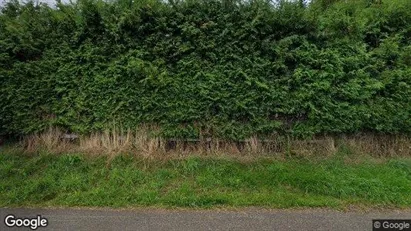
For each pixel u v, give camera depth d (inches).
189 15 189.2
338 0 222.8
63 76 193.5
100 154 190.2
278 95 191.2
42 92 195.2
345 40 191.9
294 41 190.1
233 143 199.5
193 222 127.5
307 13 189.8
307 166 183.8
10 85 193.6
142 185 162.4
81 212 135.8
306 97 190.5
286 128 199.5
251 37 188.1
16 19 196.7
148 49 191.3
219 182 165.3
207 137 198.4
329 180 163.9
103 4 191.0
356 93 189.5
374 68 193.5
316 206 143.3
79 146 199.5
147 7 185.8
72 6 195.2
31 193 150.9
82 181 163.2
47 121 198.8
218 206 142.8
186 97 192.4
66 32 193.6
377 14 201.0
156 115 194.4
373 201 148.3
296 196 151.1
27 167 174.9
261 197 149.0
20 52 195.3
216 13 189.6
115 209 139.3
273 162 187.0
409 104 195.0
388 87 195.9
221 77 190.2
